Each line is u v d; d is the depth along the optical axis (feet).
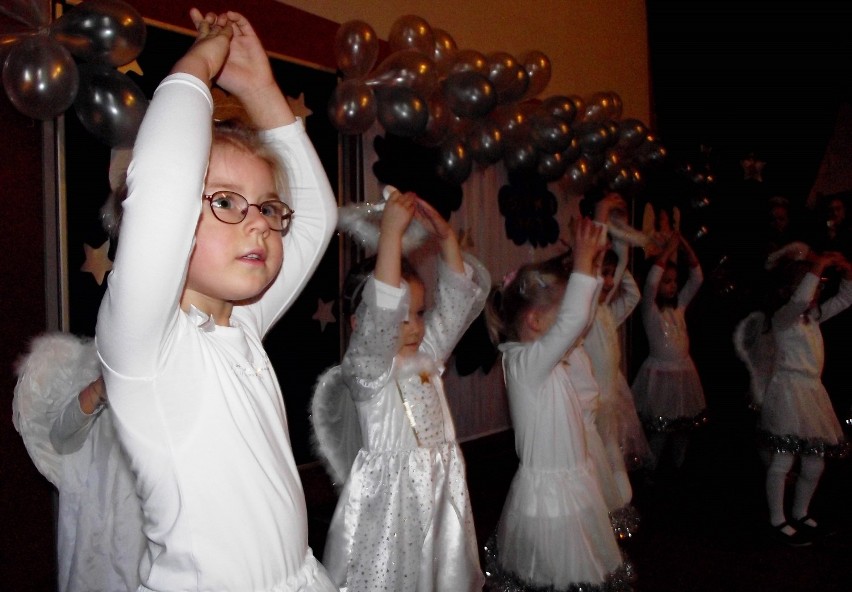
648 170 17.11
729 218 22.08
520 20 17.85
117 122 7.18
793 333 12.82
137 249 3.15
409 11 14.32
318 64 11.75
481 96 10.69
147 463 3.47
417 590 6.75
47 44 6.70
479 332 15.21
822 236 20.31
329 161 11.91
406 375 7.21
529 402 8.19
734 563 11.22
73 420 5.07
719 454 18.35
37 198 8.43
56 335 5.45
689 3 22.62
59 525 5.59
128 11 7.16
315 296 11.73
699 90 22.74
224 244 3.68
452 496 7.26
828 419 12.65
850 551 11.76
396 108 9.99
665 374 16.53
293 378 11.37
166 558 3.48
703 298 22.20
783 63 21.59
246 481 3.60
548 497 7.94
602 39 21.31
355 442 7.54
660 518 13.34
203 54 3.70
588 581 7.70
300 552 3.84
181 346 3.59
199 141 3.36
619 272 12.89
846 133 21.61
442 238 7.89
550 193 17.39
